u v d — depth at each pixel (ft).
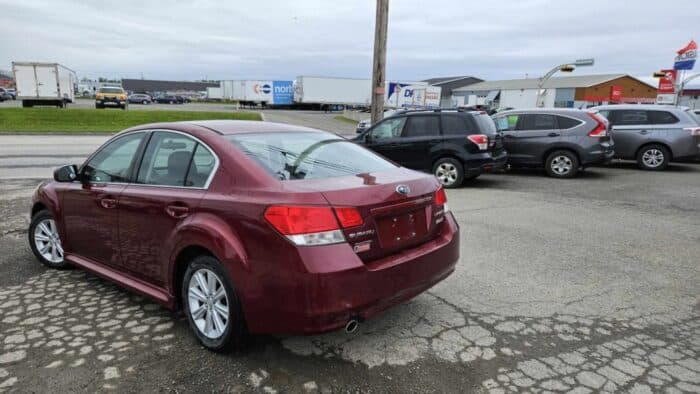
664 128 41.86
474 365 10.21
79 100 216.74
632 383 9.61
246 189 9.95
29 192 27.86
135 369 9.88
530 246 18.84
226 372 9.82
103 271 13.46
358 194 9.72
